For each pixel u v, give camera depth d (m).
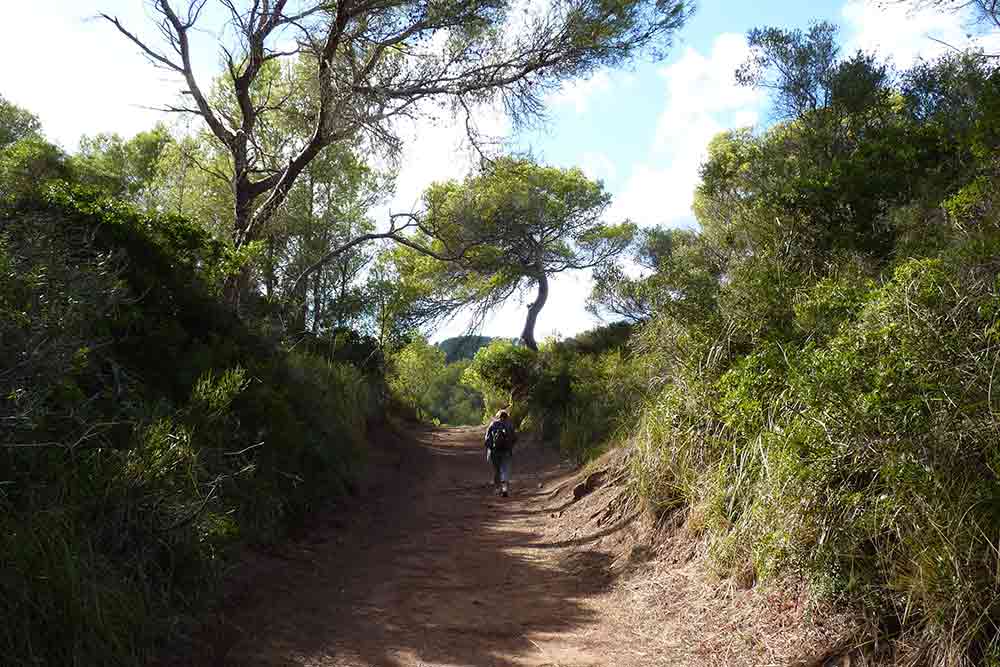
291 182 16.52
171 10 16.27
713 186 11.72
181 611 4.42
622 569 6.29
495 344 24.58
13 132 23.14
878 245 6.68
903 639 3.50
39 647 3.24
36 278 4.60
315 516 8.30
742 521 5.07
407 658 4.50
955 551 3.28
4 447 3.86
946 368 3.83
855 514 3.90
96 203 7.84
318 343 18.66
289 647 4.50
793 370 4.68
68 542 3.77
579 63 15.12
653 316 8.25
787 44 11.33
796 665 3.83
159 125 26.05
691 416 6.63
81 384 5.56
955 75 9.08
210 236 9.77
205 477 5.76
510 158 17.94
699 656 4.33
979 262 4.47
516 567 7.01
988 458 3.47
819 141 9.67
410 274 28.06
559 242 31.27
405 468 14.47
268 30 16.48
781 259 7.27
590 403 14.93
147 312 7.55
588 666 4.42
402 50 16.02
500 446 12.08
